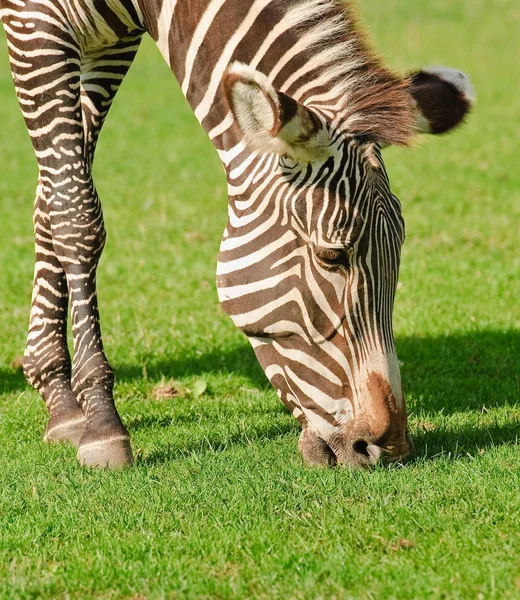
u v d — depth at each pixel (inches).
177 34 386.6
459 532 327.0
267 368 367.9
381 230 342.6
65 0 402.0
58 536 338.6
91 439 398.3
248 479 371.6
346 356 347.9
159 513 351.3
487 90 1571.1
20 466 409.4
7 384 557.0
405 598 289.4
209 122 378.9
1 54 1940.2
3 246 845.2
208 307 680.4
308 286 344.8
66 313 470.0
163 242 848.9
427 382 533.6
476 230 860.6
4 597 299.3
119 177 1109.1
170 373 565.9
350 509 343.6
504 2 2588.6
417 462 380.8
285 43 359.6
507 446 402.3
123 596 299.1
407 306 667.4
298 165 340.2
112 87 467.2
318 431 359.3
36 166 1164.5
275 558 313.7
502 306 663.8
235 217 361.4
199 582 301.6
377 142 345.1
